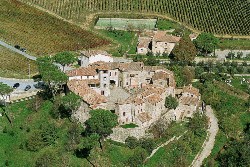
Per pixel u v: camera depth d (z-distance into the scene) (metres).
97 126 194.25
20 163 196.75
